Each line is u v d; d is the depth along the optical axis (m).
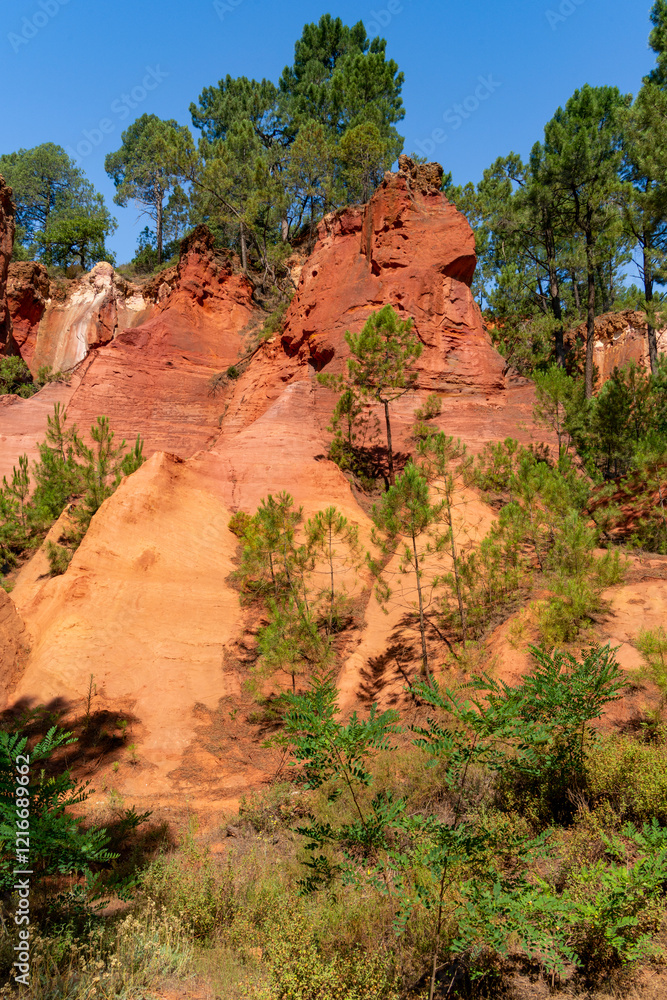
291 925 5.96
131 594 16.44
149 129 63.00
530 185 34.25
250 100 57.09
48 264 58.34
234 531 19.39
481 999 5.28
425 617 15.40
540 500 14.39
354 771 6.22
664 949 5.20
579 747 7.84
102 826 10.11
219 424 31.19
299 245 51.50
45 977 5.03
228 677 15.04
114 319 45.06
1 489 24.69
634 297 41.28
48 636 15.30
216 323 36.47
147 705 14.04
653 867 5.38
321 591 16.11
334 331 26.77
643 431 18.28
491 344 27.98
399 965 5.48
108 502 18.33
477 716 5.84
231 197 48.12
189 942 6.46
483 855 5.61
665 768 7.04
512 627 12.66
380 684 13.81
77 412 29.31
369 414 24.31
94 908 6.50
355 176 45.69
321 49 60.34
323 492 21.28
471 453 22.56
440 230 27.66
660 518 16.11
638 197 22.23
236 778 12.14
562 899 5.30
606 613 12.28
